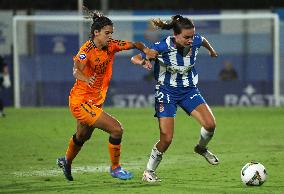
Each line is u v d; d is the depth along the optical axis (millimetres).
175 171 32719
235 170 32812
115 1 94062
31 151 41000
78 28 76562
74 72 27312
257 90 76188
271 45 76500
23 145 43938
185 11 79062
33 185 28969
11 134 50344
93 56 27312
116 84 75875
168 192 26906
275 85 75562
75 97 28078
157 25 27766
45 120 61312
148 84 75875
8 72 76062
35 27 76375
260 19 76750
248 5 93125
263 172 28047
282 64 77000
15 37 75000
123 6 93312
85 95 28000
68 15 80062
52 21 76375
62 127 55312
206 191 27031
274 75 75875
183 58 28312
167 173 32094
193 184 28812
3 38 76938
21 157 38375
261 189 27391
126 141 45844
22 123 58750
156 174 31719
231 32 76688
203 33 76875
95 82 27953
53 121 60375
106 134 50250
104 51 27531
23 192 27281
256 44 76625
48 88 76812
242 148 41812
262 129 53094
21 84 76625
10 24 77000
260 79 76375
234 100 76188
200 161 36219
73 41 76688
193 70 29312
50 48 76562
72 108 28188
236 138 47312
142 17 74938
